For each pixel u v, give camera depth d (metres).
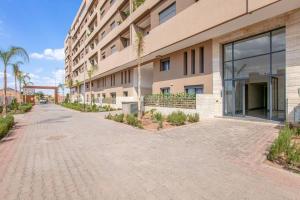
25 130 11.93
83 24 46.62
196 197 3.80
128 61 22.75
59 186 4.33
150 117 15.25
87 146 7.72
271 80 11.85
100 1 33.59
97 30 34.41
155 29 17.83
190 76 16.58
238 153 6.42
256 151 6.53
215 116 14.23
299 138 7.27
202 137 8.75
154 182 4.46
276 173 4.86
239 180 4.50
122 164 5.63
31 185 4.39
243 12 10.36
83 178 4.72
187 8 14.10
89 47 41.50
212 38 14.48
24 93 49.94
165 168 5.28
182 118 12.17
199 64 15.82
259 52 12.40
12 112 25.14
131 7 23.00
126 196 3.87
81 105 34.12
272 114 11.89
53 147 7.68
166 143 7.98
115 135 9.80
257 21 11.34
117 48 27.22
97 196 3.88
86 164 5.68
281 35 11.24
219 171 5.03
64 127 12.74
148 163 5.68
